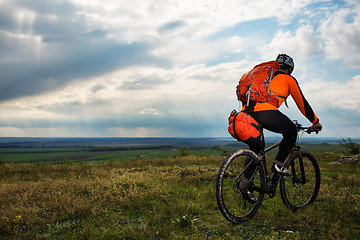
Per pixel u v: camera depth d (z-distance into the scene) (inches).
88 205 157.0
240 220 127.6
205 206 156.8
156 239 113.4
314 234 116.3
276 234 115.0
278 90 127.3
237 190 129.3
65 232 125.0
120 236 116.5
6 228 125.9
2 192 199.9
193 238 113.1
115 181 219.1
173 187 208.8
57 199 172.9
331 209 142.9
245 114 123.3
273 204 156.9
